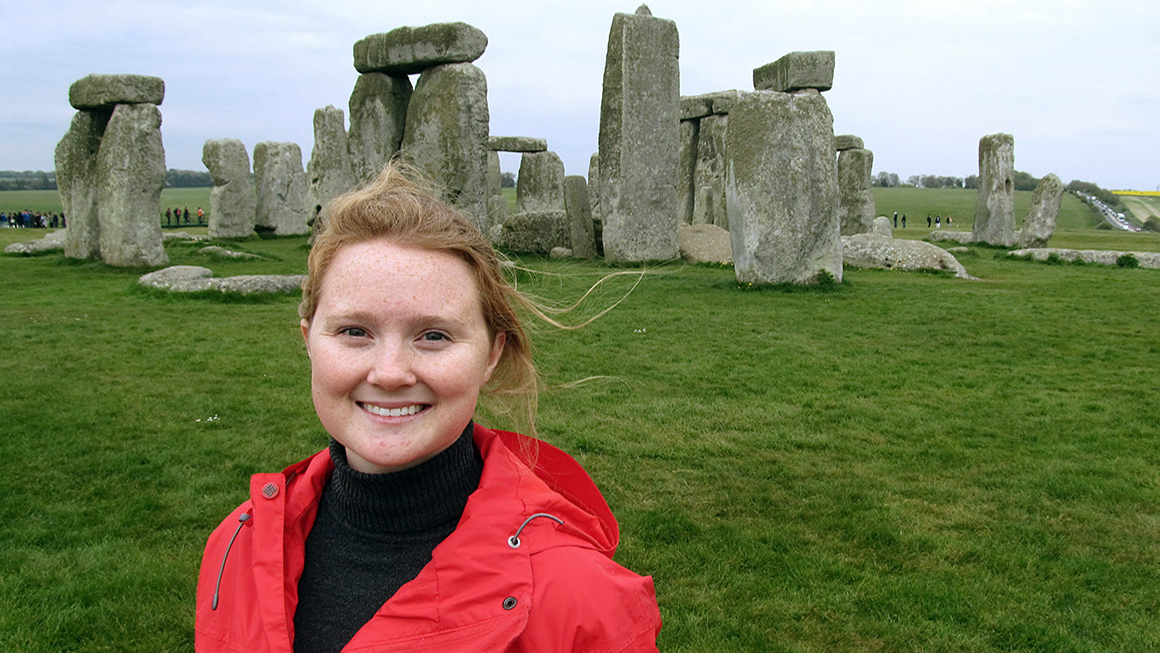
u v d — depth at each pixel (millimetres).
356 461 1600
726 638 3682
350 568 1602
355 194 1629
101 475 5391
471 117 15781
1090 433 6430
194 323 10742
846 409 7055
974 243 27797
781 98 13977
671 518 4809
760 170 14141
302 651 1563
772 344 9734
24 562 4215
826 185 14367
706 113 26672
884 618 3820
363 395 1504
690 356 9039
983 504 5078
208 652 1661
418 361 1488
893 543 4551
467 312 1547
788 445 6137
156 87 16672
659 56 18359
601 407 7043
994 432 6465
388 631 1467
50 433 6156
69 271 16266
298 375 8062
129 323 10680
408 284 1480
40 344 9305
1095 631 3732
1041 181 25438
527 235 21375
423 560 1579
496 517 1521
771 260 14320
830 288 14141
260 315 11398
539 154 34062
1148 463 5801
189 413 6738
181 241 23078
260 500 1668
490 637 1410
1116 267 19750
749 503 5070
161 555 4340
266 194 28609
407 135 16391
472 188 15898
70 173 17672
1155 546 4551
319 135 25484
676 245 19234
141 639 3619
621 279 15156
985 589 4074
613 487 5301
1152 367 8719
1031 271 18609
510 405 1994
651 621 1509
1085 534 4691
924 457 5914
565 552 1516
